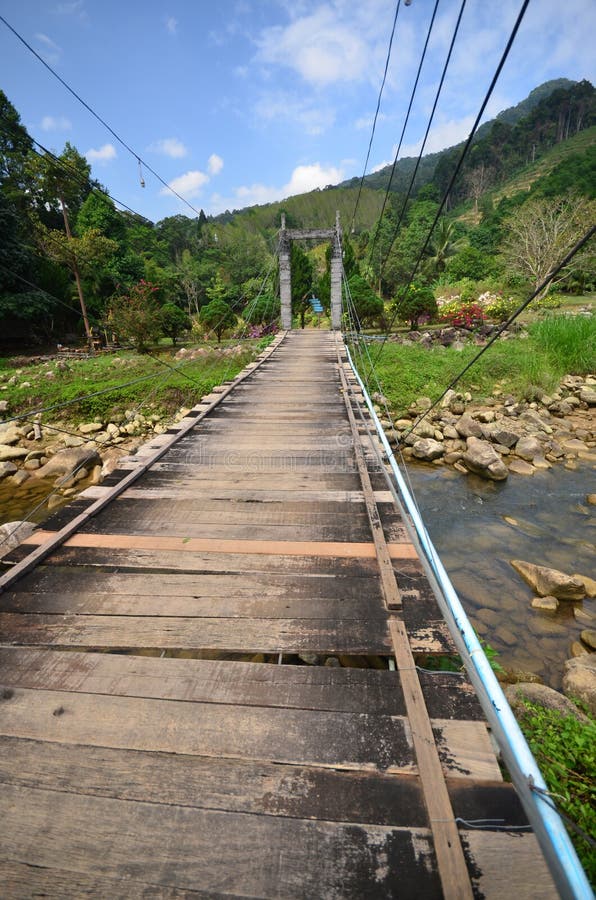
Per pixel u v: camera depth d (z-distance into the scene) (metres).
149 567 2.39
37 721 1.50
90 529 2.81
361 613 2.01
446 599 2.03
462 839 1.13
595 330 11.45
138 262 26.73
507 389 9.90
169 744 1.42
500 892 1.02
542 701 2.50
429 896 1.03
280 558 2.46
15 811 1.23
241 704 1.56
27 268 19.20
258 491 3.37
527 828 1.15
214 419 5.56
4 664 1.75
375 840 1.15
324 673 1.69
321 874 1.08
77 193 23.98
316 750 1.39
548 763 2.07
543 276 19.78
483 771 1.30
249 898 1.04
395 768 1.33
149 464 3.86
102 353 16.20
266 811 1.22
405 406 9.33
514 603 3.82
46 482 6.97
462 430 7.88
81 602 2.12
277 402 6.46
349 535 2.70
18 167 19.42
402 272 33.28
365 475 3.47
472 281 26.41
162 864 1.11
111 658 1.78
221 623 1.96
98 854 1.13
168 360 13.22
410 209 55.31
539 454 7.05
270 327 19.47
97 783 1.30
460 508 5.67
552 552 4.63
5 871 1.10
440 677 1.65
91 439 8.38
